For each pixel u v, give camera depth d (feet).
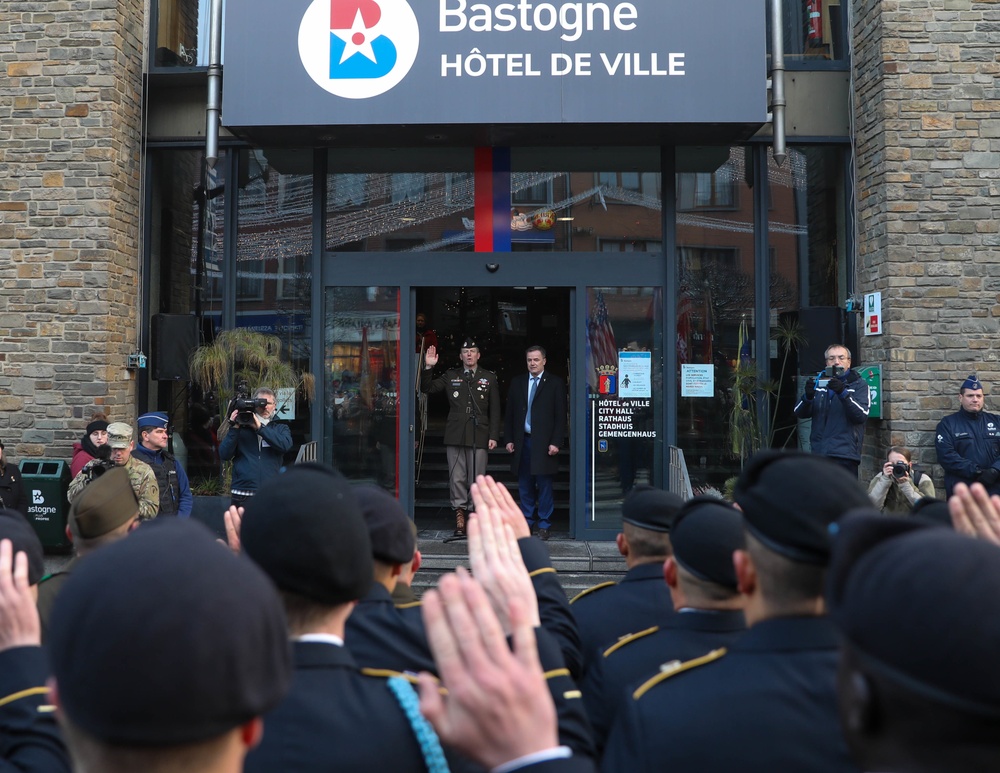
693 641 6.66
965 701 2.62
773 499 4.99
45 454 25.18
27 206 25.48
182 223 28.17
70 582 3.08
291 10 24.84
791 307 27.66
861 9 26.40
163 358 26.68
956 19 24.76
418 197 28.30
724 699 4.84
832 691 4.74
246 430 22.26
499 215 28.17
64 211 25.39
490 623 3.52
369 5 24.71
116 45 25.62
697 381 27.63
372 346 28.12
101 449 19.15
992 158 24.70
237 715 2.99
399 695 5.00
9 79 25.62
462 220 28.25
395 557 6.70
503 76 24.64
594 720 6.81
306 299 28.09
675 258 27.76
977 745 2.66
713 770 4.68
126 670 2.82
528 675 3.46
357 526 5.16
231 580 3.13
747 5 24.57
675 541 6.91
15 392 25.31
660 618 8.36
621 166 28.07
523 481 28.32
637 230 27.99
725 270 27.76
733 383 27.53
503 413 41.27
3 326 25.41
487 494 7.73
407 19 24.71
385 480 27.89
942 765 2.71
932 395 24.59
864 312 26.18
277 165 28.14
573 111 24.62
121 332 26.20
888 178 24.81
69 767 5.16
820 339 26.45
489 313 42.04
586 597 8.88
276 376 26.21
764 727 4.69
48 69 25.55
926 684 2.69
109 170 25.43
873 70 25.59
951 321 24.66
